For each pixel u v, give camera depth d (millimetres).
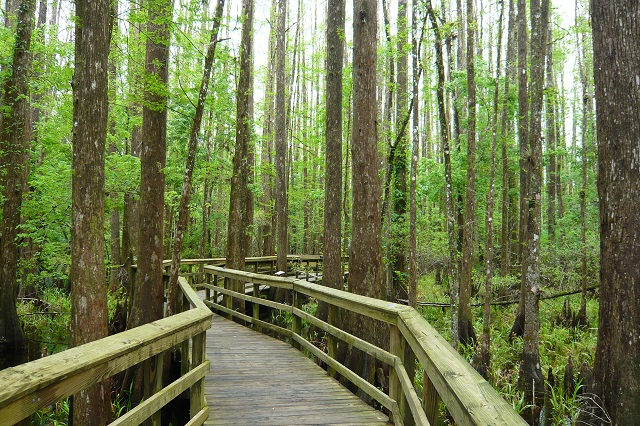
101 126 5402
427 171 17938
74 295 5289
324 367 7797
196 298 5578
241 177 15266
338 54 9383
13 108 11047
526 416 7820
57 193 12578
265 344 7801
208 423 4230
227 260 12656
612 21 5516
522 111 13188
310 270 20875
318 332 10969
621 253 5391
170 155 17297
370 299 4625
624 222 5371
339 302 5301
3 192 11336
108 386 5465
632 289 5289
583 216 13836
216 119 18219
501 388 8789
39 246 13891
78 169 5309
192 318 3859
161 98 8547
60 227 13711
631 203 5336
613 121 5488
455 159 16266
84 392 5188
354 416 4473
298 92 25703
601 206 5680
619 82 5449
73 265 5324
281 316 13445
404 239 14336
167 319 3580
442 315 14086
